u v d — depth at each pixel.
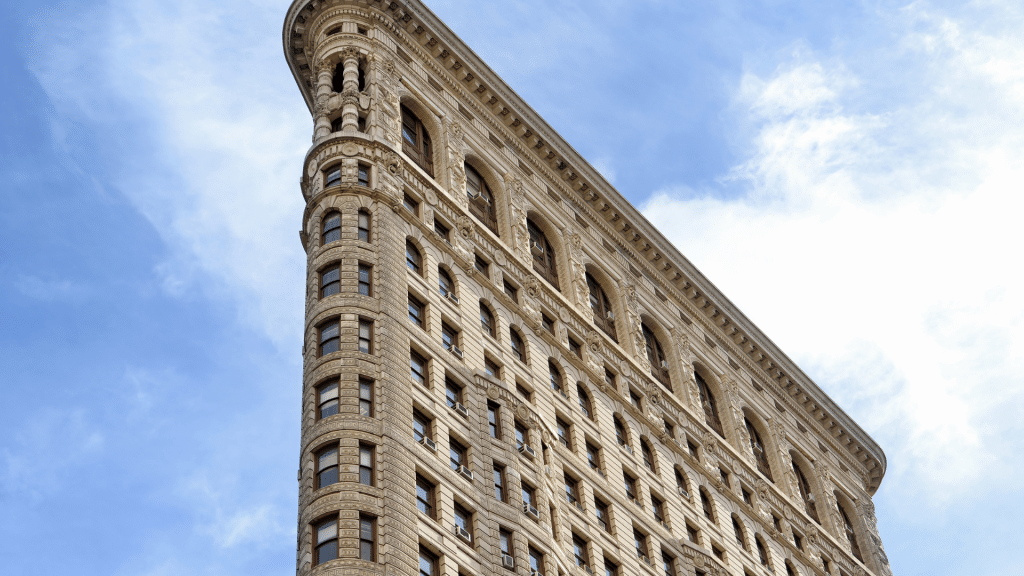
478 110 85.06
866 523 104.31
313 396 57.78
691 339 94.50
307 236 69.69
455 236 72.88
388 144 72.31
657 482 76.75
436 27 83.50
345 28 79.69
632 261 92.56
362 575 50.03
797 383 103.50
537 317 75.19
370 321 61.19
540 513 61.19
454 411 61.53
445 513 56.03
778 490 91.44
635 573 67.88
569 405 72.88
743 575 79.00
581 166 90.06
